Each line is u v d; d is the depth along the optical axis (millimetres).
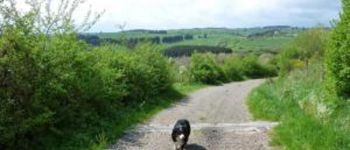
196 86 39312
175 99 27031
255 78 63000
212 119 18875
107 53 19688
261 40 144250
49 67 12383
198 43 137375
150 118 18828
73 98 14016
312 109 16156
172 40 137875
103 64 17016
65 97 13523
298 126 13844
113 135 14078
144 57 24625
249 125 16500
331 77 15398
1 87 10852
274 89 28328
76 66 14219
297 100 19766
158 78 25703
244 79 58938
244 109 22312
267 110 19875
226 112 21141
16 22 11797
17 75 11125
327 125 13172
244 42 139875
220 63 54938
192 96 29656
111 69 17547
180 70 43250
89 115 14688
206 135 14664
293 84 23656
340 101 14461
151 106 21719
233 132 15133
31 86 11570
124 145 13359
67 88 13477
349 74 14461
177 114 20281
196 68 44031
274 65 69625
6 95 10914
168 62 29609
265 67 66500
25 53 11234
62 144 12508
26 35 11977
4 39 10820
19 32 11078
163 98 25531
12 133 10828
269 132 14930
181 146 12734
